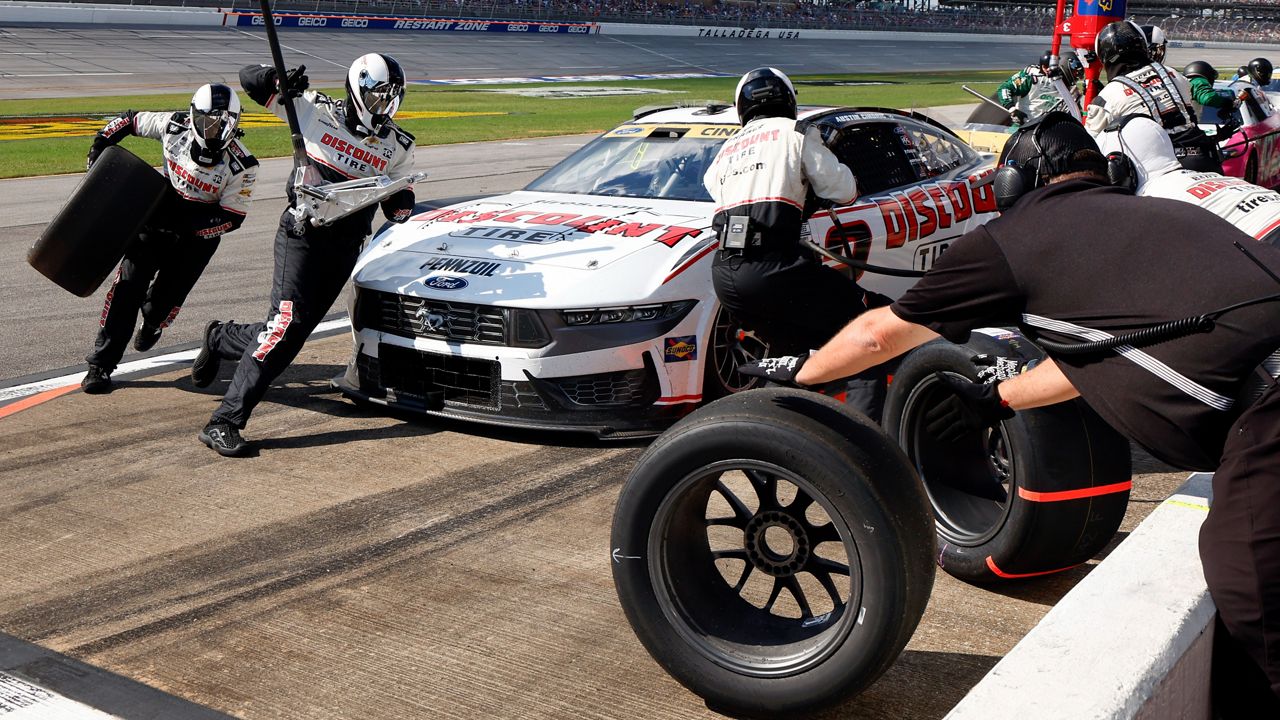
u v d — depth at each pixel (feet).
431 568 11.09
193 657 9.28
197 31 161.99
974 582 10.89
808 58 205.16
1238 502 6.84
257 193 41.91
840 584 10.71
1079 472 9.94
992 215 19.88
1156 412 7.02
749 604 8.80
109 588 10.63
